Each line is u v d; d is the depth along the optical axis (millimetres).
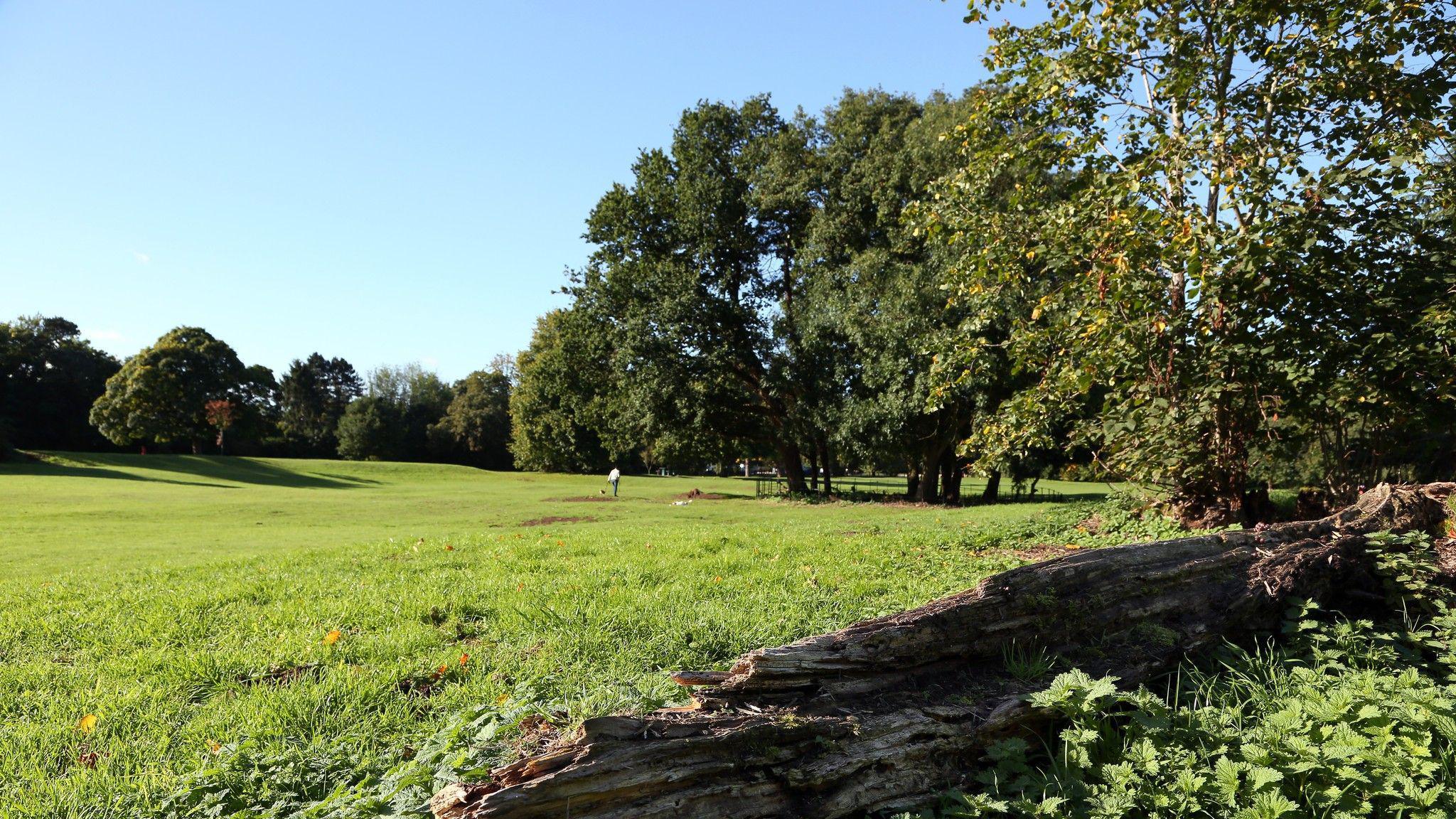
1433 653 4723
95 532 17719
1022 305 16344
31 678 5168
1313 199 8477
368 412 80812
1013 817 3012
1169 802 2953
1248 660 4332
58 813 3404
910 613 3895
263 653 5555
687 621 6012
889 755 3148
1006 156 10539
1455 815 2902
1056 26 9867
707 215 29297
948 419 24797
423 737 4035
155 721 4391
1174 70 9195
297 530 18219
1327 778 3082
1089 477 11375
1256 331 8695
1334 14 8469
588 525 17094
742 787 2867
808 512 21750
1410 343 7785
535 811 2594
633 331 28312
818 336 26062
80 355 69812
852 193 26344
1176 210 9008
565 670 5102
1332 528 5867
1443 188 8289
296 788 3516
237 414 69125
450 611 6707
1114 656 4137
